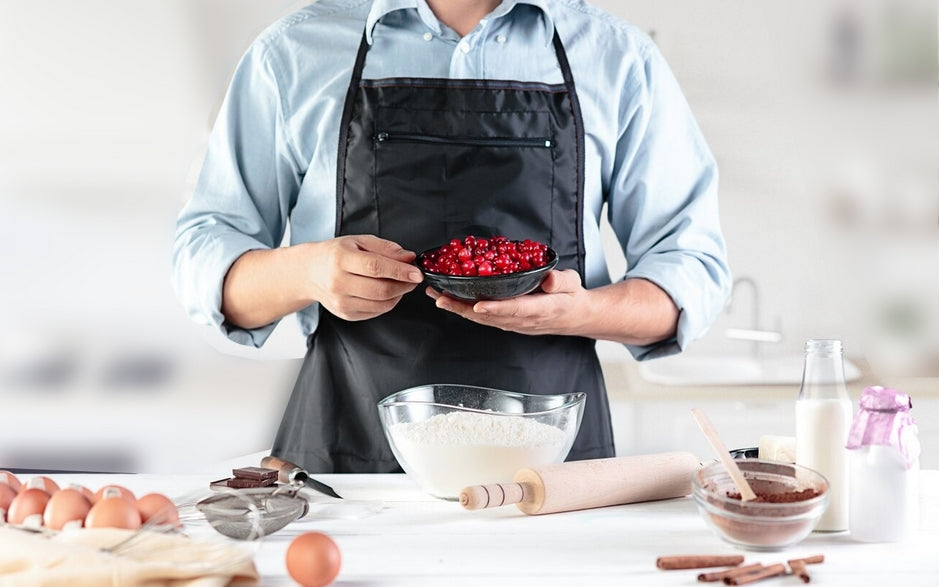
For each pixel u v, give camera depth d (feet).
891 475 4.12
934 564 3.88
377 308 5.49
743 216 11.07
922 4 10.74
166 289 10.84
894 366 10.88
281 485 4.52
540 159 6.19
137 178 10.87
